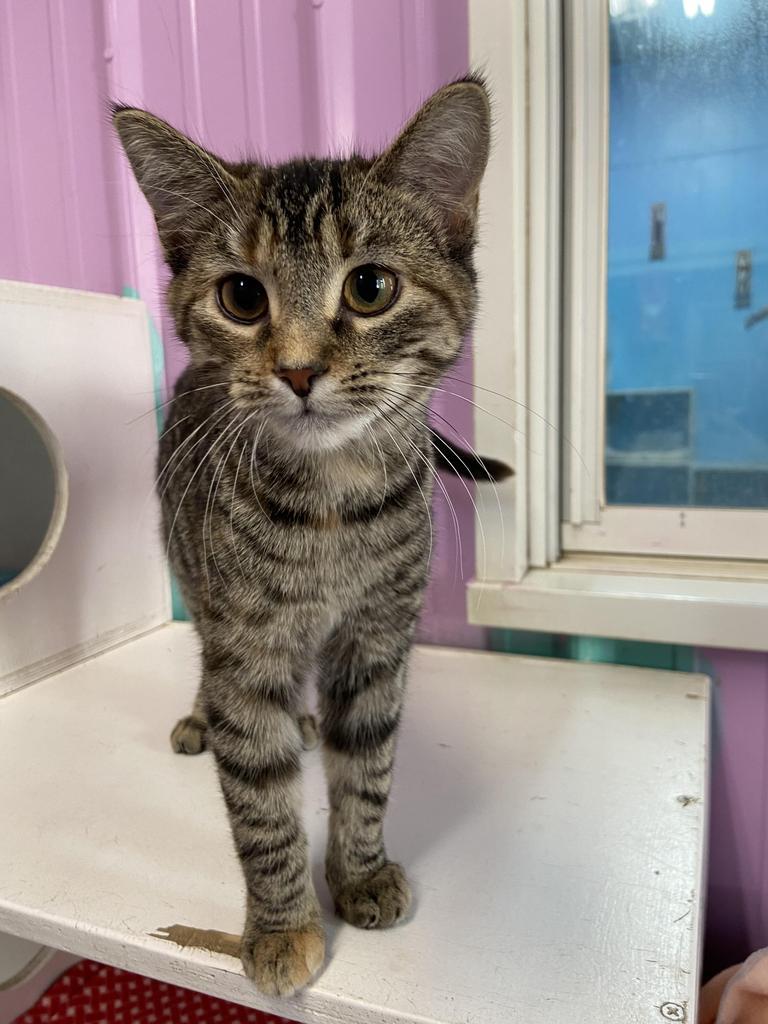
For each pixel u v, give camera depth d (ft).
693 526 1.38
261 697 0.79
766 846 1.33
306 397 0.77
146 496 1.55
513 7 1.16
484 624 1.36
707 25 1.24
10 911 0.77
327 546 0.80
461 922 0.73
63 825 0.91
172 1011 1.29
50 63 1.57
